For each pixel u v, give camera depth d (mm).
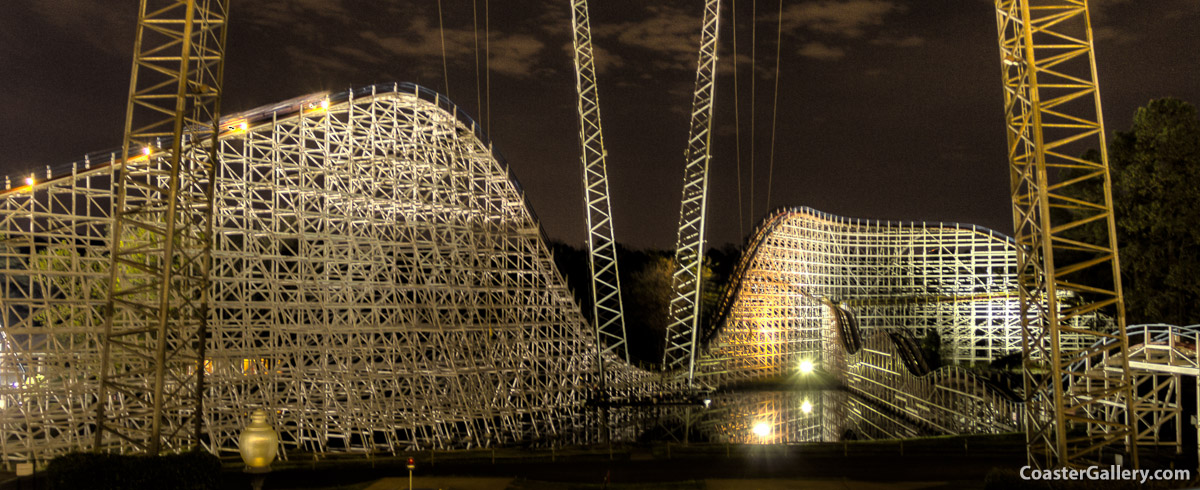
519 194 50750
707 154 62031
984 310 75812
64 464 22016
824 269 77062
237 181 40750
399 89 44844
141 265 25844
